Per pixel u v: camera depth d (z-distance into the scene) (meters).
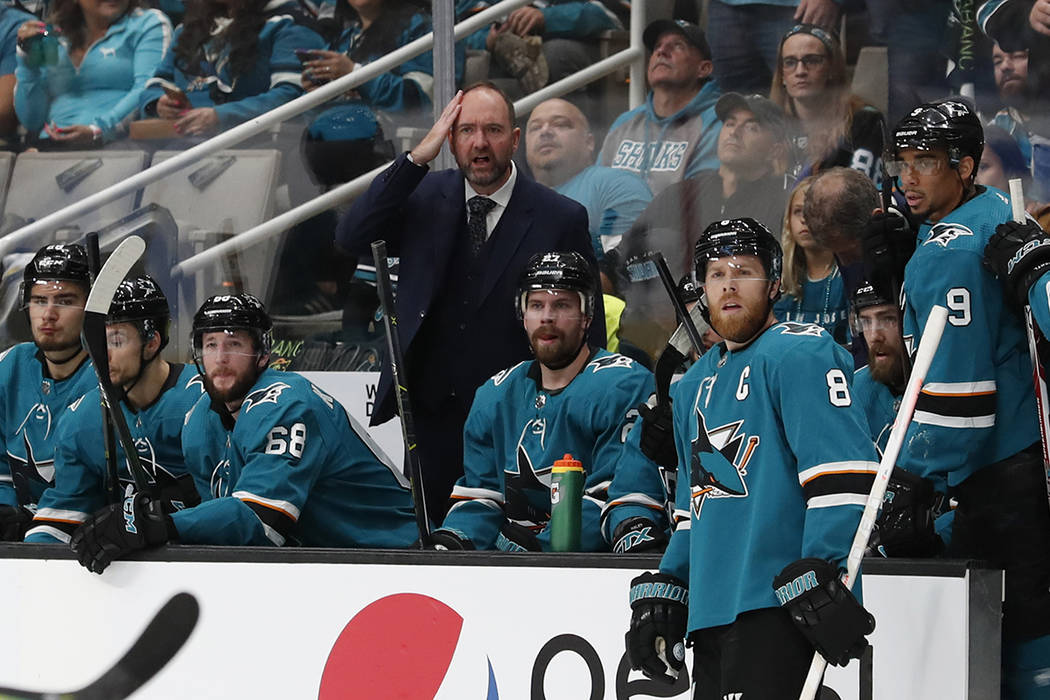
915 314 10.99
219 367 13.68
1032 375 10.79
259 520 12.88
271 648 11.52
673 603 9.82
